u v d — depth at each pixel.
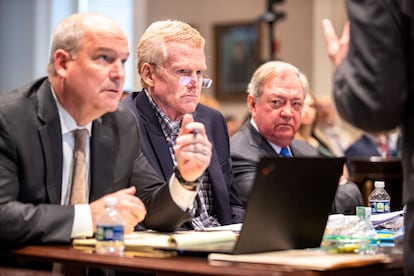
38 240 4.07
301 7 15.43
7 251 4.02
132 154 4.75
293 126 6.31
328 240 4.13
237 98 15.82
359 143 10.73
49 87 4.50
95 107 4.38
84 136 4.57
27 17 17.06
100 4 17.20
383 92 3.31
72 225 4.12
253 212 3.65
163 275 3.75
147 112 5.62
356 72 3.38
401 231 4.72
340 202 6.05
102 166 4.60
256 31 15.66
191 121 4.44
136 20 16.81
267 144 6.35
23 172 4.30
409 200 3.37
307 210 3.91
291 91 6.29
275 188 3.71
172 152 5.64
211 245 3.87
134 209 4.21
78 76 4.33
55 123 4.43
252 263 3.45
